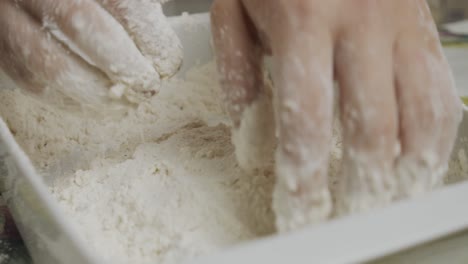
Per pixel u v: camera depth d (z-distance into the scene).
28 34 0.36
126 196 0.36
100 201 0.37
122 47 0.34
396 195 0.29
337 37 0.29
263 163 0.32
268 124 0.31
